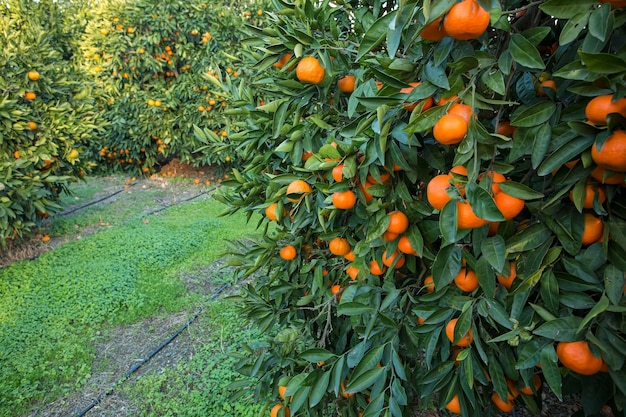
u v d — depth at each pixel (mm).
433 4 985
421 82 1231
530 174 1313
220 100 8266
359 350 1755
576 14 998
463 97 1139
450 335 1462
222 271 5230
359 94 1510
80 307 4367
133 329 4156
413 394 2201
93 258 5441
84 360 3709
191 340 3971
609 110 970
